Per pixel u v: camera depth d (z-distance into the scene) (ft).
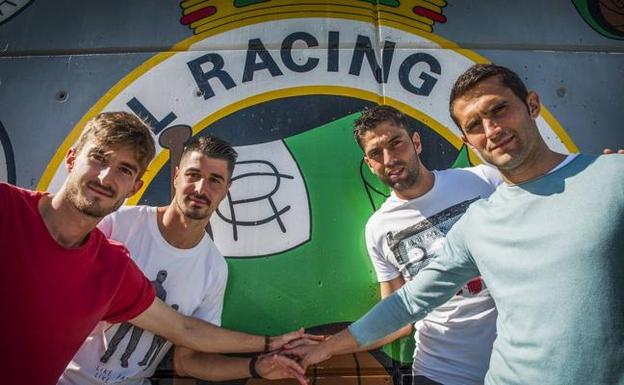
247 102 7.20
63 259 4.56
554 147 7.08
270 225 6.79
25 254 4.43
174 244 6.14
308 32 7.43
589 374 3.85
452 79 7.25
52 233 4.55
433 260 5.24
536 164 4.52
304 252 6.72
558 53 7.43
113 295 4.99
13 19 7.51
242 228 6.78
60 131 7.11
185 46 7.40
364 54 7.34
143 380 5.98
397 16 7.48
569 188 4.24
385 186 6.88
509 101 4.51
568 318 3.94
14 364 4.44
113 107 7.18
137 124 4.69
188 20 7.50
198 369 6.11
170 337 5.73
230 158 5.98
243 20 7.48
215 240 6.73
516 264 4.30
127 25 7.49
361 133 6.46
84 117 7.16
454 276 5.05
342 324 6.52
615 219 3.94
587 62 7.42
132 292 5.24
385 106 6.64
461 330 6.06
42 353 4.53
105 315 5.29
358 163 6.99
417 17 7.48
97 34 7.47
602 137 7.14
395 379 6.29
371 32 7.43
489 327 5.99
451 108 4.90
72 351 4.80
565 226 4.10
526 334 4.16
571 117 7.20
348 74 7.27
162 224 6.17
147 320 5.52
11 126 7.13
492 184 6.57
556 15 7.54
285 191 6.90
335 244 6.75
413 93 7.20
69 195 4.47
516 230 4.38
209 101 7.20
